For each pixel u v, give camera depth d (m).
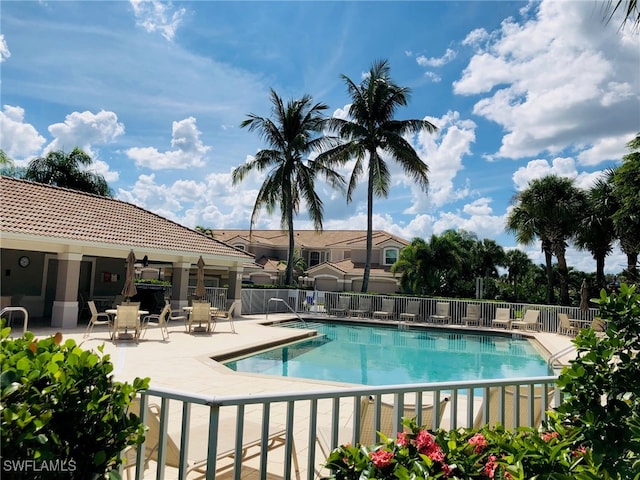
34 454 1.69
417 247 29.52
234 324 19.27
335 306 25.88
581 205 24.78
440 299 23.98
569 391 2.59
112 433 2.01
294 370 12.42
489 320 22.84
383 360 14.75
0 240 13.66
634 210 19.09
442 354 16.28
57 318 15.16
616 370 2.61
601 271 26.06
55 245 15.19
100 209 18.97
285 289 26.61
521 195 26.17
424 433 2.33
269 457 4.71
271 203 28.20
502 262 39.69
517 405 3.31
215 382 8.52
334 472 2.28
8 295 17.41
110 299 20.17
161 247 18.28
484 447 2.39
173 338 14.34
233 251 22.55
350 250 40.84
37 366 1.81
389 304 24.73
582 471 2.00
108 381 2.08
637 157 17.59
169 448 3.73
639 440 2.29
